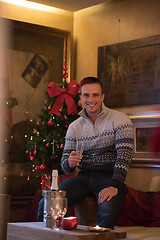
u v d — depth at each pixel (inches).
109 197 116.8
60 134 193.6
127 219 130.7
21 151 213.8
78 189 129.9
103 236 84.8
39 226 93.2
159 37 188.9
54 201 92.4
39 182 213.8
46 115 197.5
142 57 194.5
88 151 135.7
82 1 210.7
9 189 209.0
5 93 213.2
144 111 192.5
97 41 223.5
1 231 115.1
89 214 128.1
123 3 211.3
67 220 90.4
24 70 219.3
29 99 219.6
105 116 135.3
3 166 208.7
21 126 215.3
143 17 200.7
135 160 190.7
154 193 137.5
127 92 198.8
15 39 217.5
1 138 209.2
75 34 234.5
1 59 213.6
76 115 197.6
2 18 213.5
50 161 192.2
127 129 129.9
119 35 212.1
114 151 133.2
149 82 190.9
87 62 227.8
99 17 223.5
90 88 135.0
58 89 195.3
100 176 130.6
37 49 223.9
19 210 208.4
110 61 208.1
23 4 222.5
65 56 231.5
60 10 232.4
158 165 182.2
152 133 186.4
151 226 130.3
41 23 227.5
